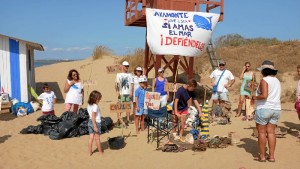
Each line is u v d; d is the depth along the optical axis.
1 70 13.91
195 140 8.40
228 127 10.12
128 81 10.29
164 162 7.03
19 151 7.91
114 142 8.01
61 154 7.70
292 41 25.88
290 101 15.23
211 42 15.38
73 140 8.89
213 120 10.59
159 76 9.84
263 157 6.91
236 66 20.77
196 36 11.63
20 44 14.24
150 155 7.53
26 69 14.46
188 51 11.61
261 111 6.61
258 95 6.66
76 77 10.02
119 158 7.38
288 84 17.77
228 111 10.97
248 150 7.76
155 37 11.41
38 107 13.51
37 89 19.17
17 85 14.25
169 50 11.48
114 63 23.61
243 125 10.39
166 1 12.24
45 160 7.29
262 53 24.56
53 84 20.52
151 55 15.45
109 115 12.36
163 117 8.59
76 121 9.33
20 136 9.26
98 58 26.86
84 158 7.41
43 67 26.52
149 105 8.09
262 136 6.81
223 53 24.69
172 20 11.45
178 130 8.91
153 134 9.30
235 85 17.70
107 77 20.72
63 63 27.47
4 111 12.77
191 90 8.36
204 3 12.45
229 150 7.79
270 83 6.48
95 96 7.34
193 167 6.69
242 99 11.72
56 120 9.45
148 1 13.70
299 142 8.41
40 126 9.65
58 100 16.66
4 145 8.39
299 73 8.87
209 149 7.89
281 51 24.31
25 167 6.86
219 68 11.41
